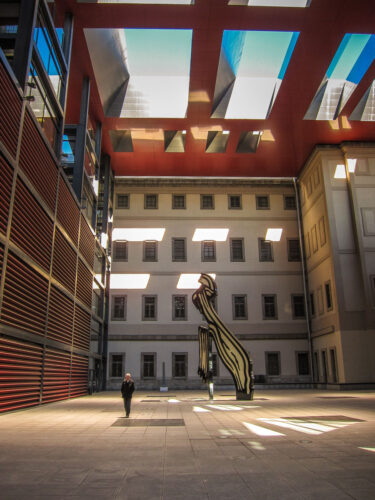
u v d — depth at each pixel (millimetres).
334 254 25531
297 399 16406
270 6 17359
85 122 19906
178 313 29969
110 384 28438
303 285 30750
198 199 32281
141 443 6484
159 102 24094
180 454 5609
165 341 29359
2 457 5461
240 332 29734
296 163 29984
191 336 29453
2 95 9953
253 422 9008
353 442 6434
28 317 12234
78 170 18906
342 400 15695
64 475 4516
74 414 10867
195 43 18953
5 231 10203
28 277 12180
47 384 14188
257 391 24156
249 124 24969
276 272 31000
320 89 24031
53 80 15711
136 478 4383
